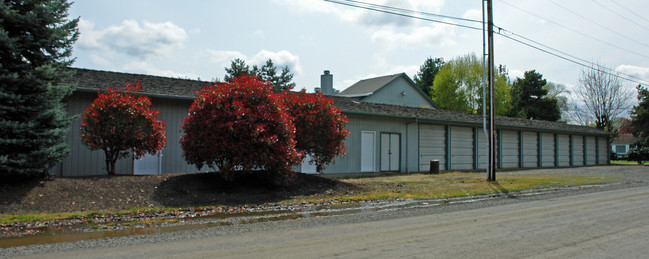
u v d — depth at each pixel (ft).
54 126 34.06
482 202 36.70
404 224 25.38
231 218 27.63
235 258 17.28
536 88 193.98
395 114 69.36
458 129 83.05
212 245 19.58
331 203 35.12
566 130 107.24
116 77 49.34
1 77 30.30
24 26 32.50
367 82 158.20
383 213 29.96
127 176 35.81
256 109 36.63
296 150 42.42
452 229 23.73
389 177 60.23
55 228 23.56
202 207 31.07
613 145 222.69
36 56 33.32
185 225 24.95
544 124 106.83
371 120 67.31
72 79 44.50
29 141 31.35
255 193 37.14
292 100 44.16
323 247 19.24
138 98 37.86
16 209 26.81
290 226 24.63
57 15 34.73
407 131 73.15
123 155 38.34
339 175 61.21
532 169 87.97
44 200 28.66
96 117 35.37
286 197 37.11
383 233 22.56
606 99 158.61
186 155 37.52
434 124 78.23
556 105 192.34
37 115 32.37
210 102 35.91
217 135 35.32
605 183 56.90
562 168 94.84
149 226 24.52
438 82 177.17
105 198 30.37
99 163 44.01
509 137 93.76
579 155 115.14
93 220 25.73
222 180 38.63
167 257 17.34
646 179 64.23
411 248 19.07
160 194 32.78
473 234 22.33
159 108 47.39
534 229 23.79
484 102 58.44
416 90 154.51
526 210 31.53
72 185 31.48
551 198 39.86
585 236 21.90
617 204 35.06
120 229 23.61
